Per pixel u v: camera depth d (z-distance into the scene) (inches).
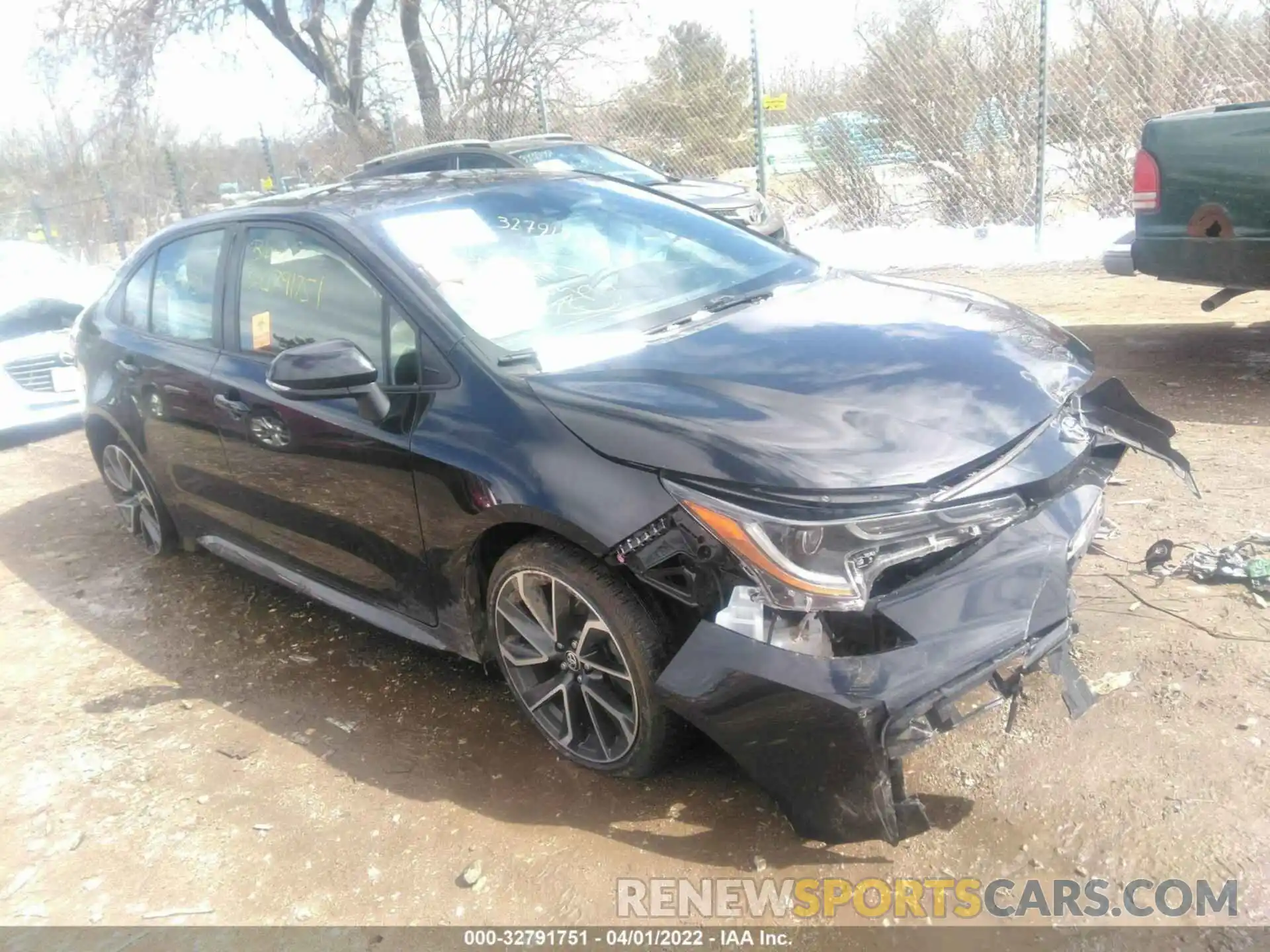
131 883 112.4
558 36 592.1
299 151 711.1
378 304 132.1
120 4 669.3
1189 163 208.5
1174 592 135.7
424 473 121.9
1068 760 108.7
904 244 414.6
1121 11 374.6
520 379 117.6
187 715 145.2
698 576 99.2
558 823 112.5
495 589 121.5
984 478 99.8
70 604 187.6
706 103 513.3
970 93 411.2
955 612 96.0
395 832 114.9
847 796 94.0
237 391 151.0
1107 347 253.4
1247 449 179.2
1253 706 111.8
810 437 99.3
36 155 944.9
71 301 313.4
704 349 120.2
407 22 634.8
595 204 158.1
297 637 164.7
